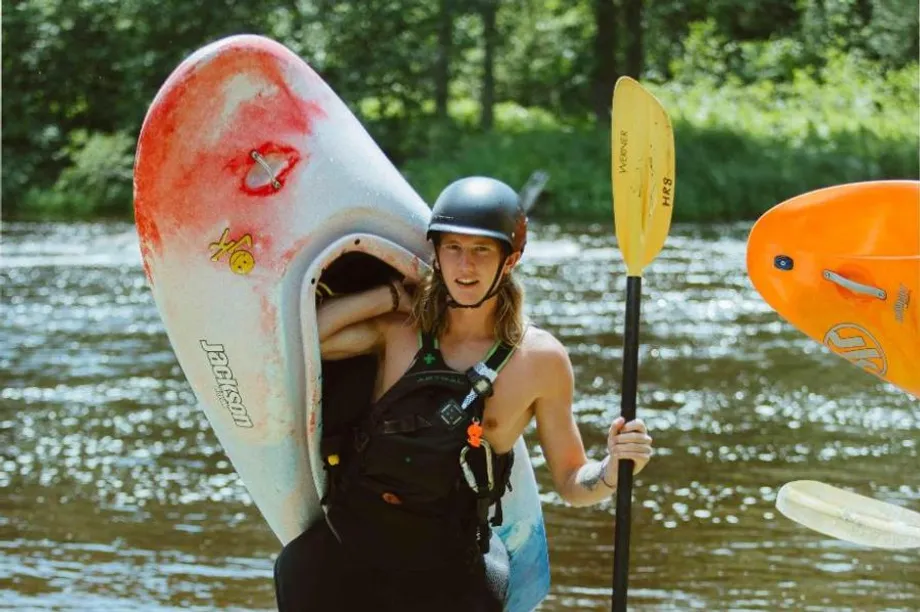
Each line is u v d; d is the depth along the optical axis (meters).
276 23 38.06
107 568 6.97
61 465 9.13
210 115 4.03
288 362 4.06
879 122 36.78
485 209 3.78
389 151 37.06
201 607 6.43
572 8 46.31
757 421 10.45
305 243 4.05
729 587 6.79
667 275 18.56
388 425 3.81
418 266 4.13
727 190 31.14
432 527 3.84
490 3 40.00
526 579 4.63
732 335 14.20
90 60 36.34
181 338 4.15
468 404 3.81
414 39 38.62
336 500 3.97
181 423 10.39
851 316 4.20
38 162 34.75
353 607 3.87
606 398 11.14
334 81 38.09
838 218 4.16
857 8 44.25
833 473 8.92
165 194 4.05
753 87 41.94
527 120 41.62
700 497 8.38
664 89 42.66
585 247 22.14
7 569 6.91
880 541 3.94
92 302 16.33
